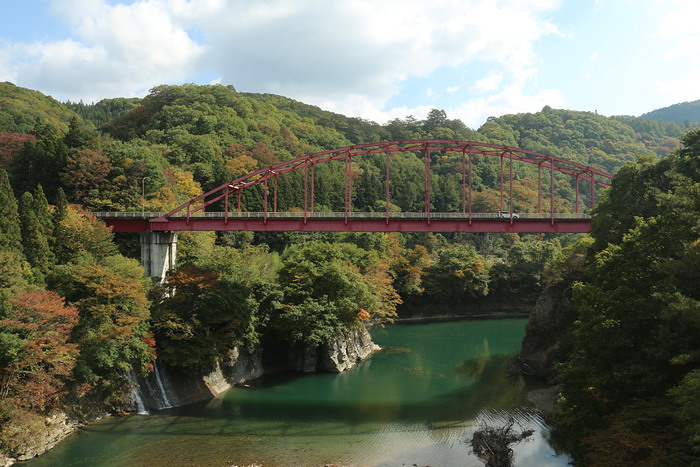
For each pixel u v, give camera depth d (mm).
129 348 52906
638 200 59562
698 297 34094
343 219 79125
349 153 87062
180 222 78312
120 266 57250
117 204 88812
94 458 43312
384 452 45562
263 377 69562
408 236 149125
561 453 44594
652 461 26359
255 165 141875
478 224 79562
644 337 35469
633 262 39625
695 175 53906
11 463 41594
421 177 173625
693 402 24969
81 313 51281
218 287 64250
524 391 63250
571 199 198625
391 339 97188
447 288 124500
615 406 34750
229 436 48875
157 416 53750
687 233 37219
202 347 59969
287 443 47406
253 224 79000
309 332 70062
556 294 73375
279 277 77750
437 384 66875
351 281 77500
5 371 42031
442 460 43906
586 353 40750
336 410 56719
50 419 46406
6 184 58094
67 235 62500
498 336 100562
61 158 90688
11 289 44938
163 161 120375
